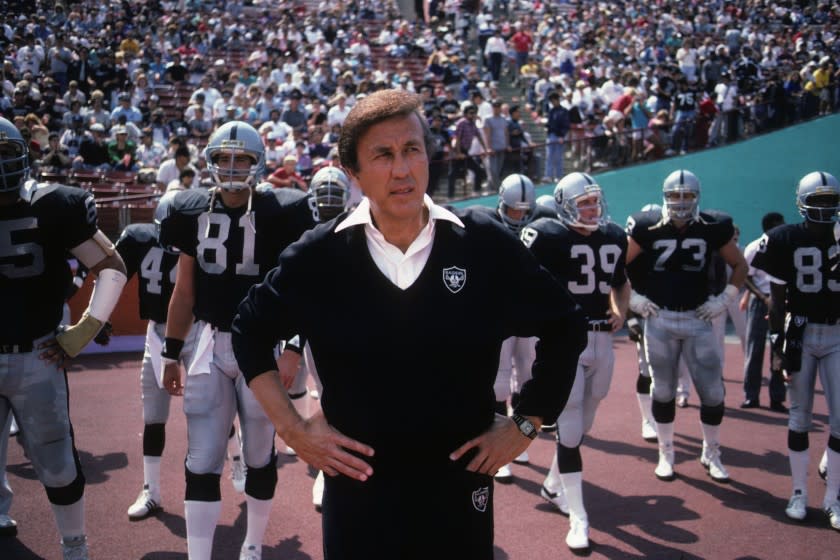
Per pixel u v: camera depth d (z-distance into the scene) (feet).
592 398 16.49
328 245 7.22
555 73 61.41
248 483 12.80
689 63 66.85
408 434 7.11
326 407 7.36
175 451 19.56
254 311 7.48
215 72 57.11
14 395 11.52
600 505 16.81
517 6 79.77
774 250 16.14
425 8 78.69
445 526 7.21
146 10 65.41
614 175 46.93
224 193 12.73
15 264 11.30
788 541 15.02
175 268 15.92
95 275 12.23
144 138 43.16
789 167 50.65
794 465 16.42
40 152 38.91
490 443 7.21
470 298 7.14
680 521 15.96
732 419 23.61
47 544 14.20
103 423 21.88
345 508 7.25
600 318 16.22
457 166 43.37
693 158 48.67
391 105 6.95
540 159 45.09
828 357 15.98
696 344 17.81
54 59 51.37
